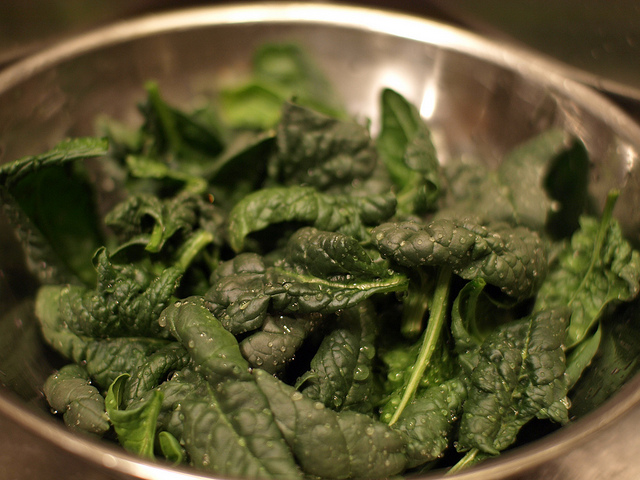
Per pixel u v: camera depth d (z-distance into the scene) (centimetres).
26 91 37
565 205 37
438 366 30
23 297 34
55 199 34
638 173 34
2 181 32
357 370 29
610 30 39
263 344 28
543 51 43
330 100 43
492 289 31
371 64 44
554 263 34
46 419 26
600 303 32
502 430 29
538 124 40
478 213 33
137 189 37
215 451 26
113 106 42
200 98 44
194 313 28
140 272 31
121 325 30
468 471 25
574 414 30
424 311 31
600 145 37
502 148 41
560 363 30
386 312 32
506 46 41
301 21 43
